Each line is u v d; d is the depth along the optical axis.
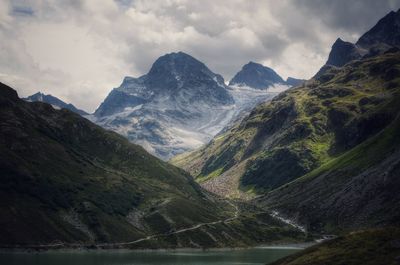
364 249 120.44
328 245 131.50
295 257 133.75
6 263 195.00
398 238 120.12
